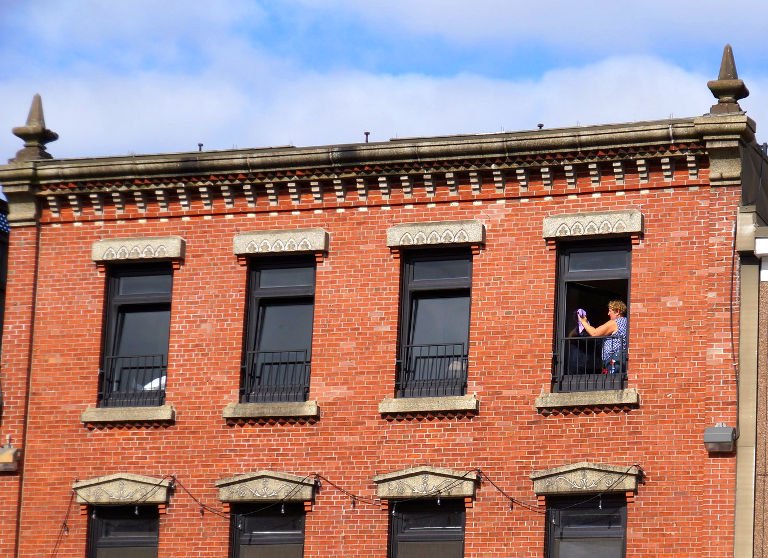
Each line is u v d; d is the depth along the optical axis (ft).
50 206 121.70
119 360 118.83
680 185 108.99
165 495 114.83
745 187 108.99
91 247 120.37
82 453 117.39
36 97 123.85
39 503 117.60
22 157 122.62
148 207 119.85
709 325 106.63
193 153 117.91
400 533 110.93
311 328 115.55
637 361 107.76
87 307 119.75
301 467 112.78
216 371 115.85
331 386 113.50
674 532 104.78
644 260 108.88
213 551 113.50
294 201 116.78
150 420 116.06
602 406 107.55
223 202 118.11
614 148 109.81
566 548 107.45
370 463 111.55
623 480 106.11
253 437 114.11
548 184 111.65
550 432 108.47
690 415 105.91
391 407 111.34
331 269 115.14
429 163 113.50
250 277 117.19
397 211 114.52
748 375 105.09
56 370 119.34
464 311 112.98
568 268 111.24
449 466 110.01
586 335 110.11
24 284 121.19
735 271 106.73
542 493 107.76
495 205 112.68
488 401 110.22
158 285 119.44
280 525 113.50
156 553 115.03
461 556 109.40
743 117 106.83
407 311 113.80
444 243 112.78
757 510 103.45
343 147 114.62
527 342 110.32
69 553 116.37
